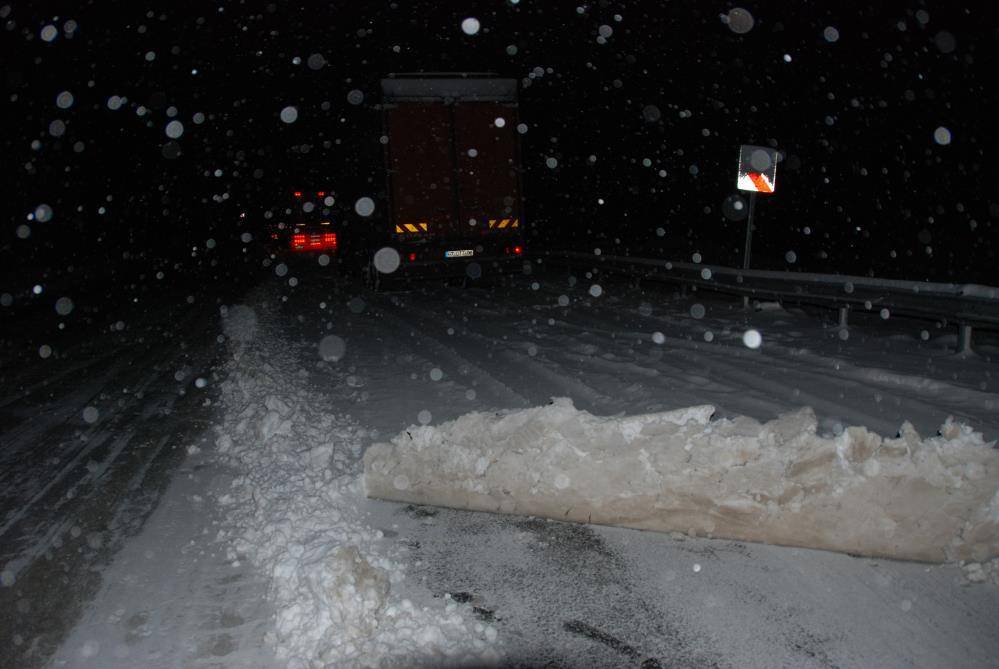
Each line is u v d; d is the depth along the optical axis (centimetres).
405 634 378
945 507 451
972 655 359
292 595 416
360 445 686
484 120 1839
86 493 611
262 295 2072
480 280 2198
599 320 1370
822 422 696
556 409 543
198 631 396
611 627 389
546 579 442
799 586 429
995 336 1101
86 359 1252
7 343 1470
